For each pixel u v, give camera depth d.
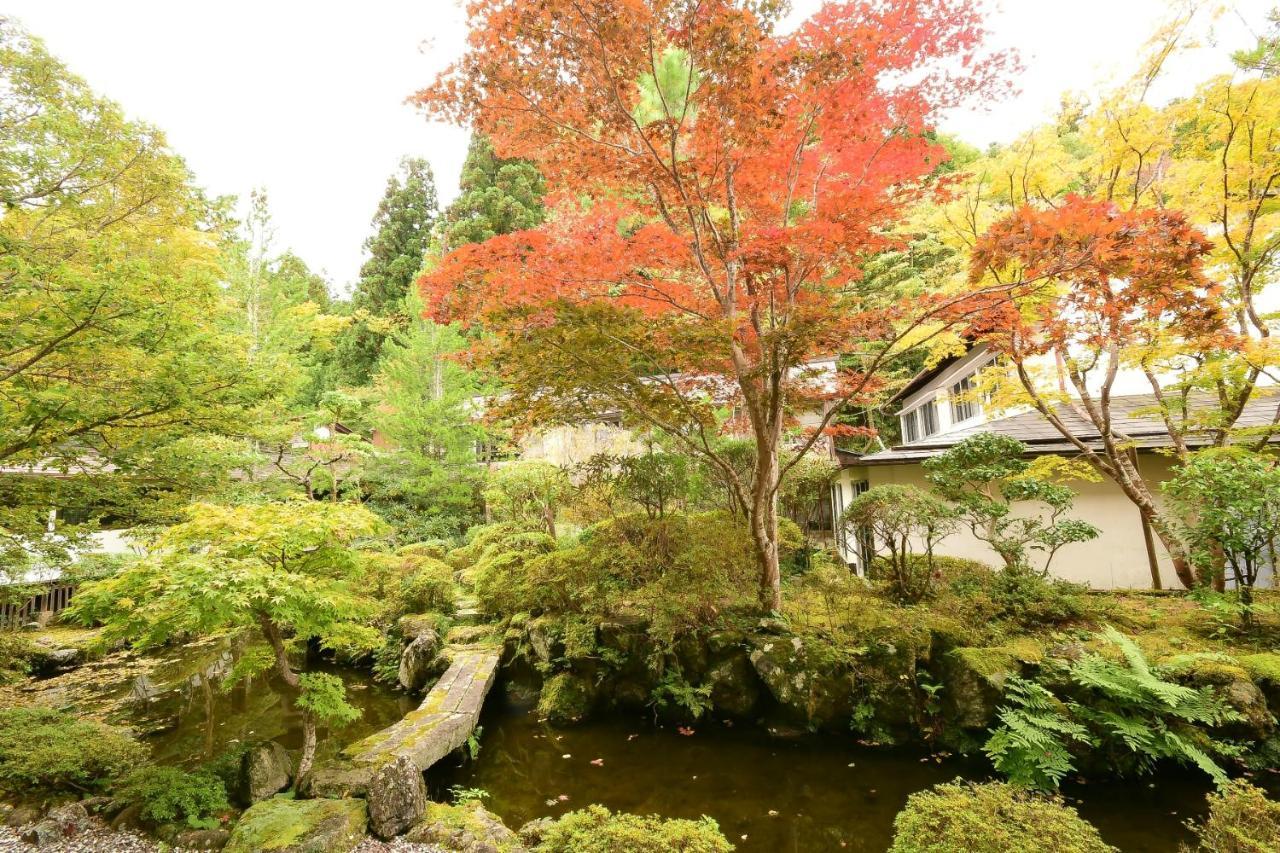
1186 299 5.16
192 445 6.10
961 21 5.09
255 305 15.16
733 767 5.45
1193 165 7.14
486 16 4.90
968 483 7.47
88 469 5.67
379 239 23.75
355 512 4.79
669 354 6.14
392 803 3.92
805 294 6.31
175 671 8.23
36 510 5.57
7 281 5.17
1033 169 7.66
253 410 6.32
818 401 7.55
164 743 6.01
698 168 6.04
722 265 7.00
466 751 5.63
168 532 4.27
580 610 7.35
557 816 4.69
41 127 6.19
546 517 10.68
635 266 6.13
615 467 9.49
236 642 9.21
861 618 6.30
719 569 6.84
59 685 7.69
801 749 5.73
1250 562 5.70
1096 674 5.02
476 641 8.09
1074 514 8.97
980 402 10.51
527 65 5.16
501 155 6.32
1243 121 6.54
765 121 5.31
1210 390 7.85
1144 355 7.15
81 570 9.27
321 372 21.80
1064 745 4.87
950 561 7.72
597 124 6.04
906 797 4.80
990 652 5.53
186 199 7.61
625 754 5.81
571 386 6.35
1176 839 4.07
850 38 4.93
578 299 5.84
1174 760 4.84
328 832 3.67
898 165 5.84
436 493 14.70
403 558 9.84
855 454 9.81
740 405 8.14
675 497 8.07
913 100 5.65
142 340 4.91
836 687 5.84
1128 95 7.27
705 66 5.00
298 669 8.63
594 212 6.43
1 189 6.10
